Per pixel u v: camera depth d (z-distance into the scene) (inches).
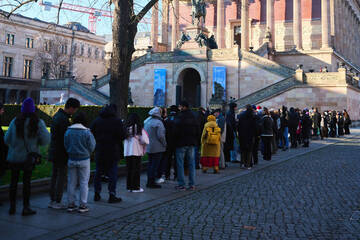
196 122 390.3
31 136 278.2
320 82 1381.6
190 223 260.5
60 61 2773.1
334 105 1343.5
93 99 1867.6
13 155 276.1
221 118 546.0
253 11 2330.2
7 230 241.0
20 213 286.4
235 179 450.6
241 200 332.8
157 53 1818.4
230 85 1647.4
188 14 2522.1
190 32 1777.8
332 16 2121.1
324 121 1096.2
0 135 298.2
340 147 824.3
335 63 1993.1
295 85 1403.8
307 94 1386.6
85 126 299.9
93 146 295.3
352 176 449.4
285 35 2230.6
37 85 2502.5
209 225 255.4
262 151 708.0
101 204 319.6
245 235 233.5
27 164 276.8
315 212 288.5
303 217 274.8
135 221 266.7
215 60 1688.0
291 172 490.0
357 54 2933.1
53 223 259.6
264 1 2299.5
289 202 322.0
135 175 377.1
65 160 302.4
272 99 1438.2
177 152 388.2
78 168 295.4
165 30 2272.4
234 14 2395.4
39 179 374.0
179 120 384.8
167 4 655.1
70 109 309.6
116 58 551.2
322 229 245.6
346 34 2509.8
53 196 306.5
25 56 2950.3
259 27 2299.5
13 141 276.4
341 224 256.7
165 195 358.6
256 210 296.2
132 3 559.2
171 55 1782.7
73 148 288.2
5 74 2832.2
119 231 242.1
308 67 1955.0
